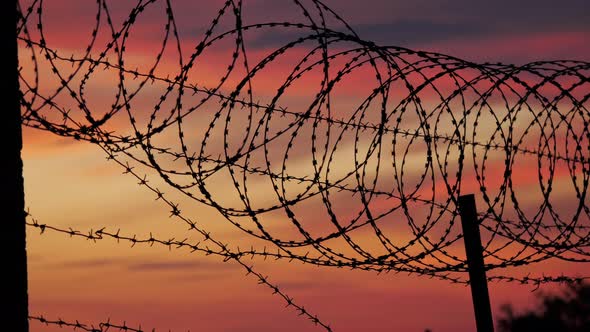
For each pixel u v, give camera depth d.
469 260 8.74
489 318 8.72
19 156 6.42
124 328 6.94
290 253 8.02
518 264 8.71
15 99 6.43
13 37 6.44
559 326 11.57
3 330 6.27
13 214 6.36
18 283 6.34
